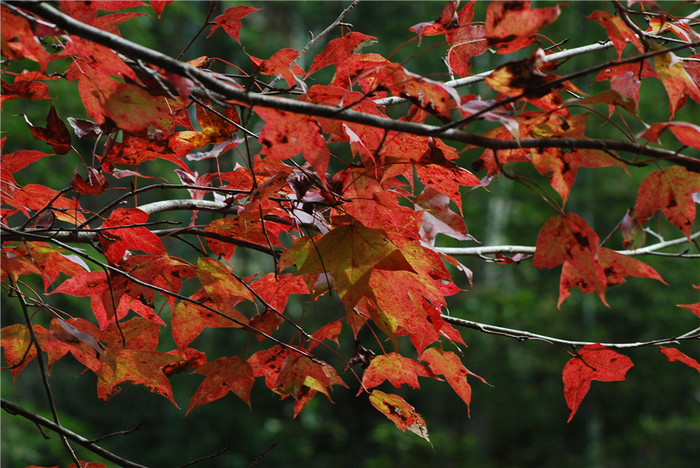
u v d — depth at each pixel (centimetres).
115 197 934
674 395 1147
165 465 1009
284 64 238
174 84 220
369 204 234
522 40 230
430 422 1170
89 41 220
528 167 1136
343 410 1242
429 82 221
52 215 242
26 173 681
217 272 239
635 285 1146
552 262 225
